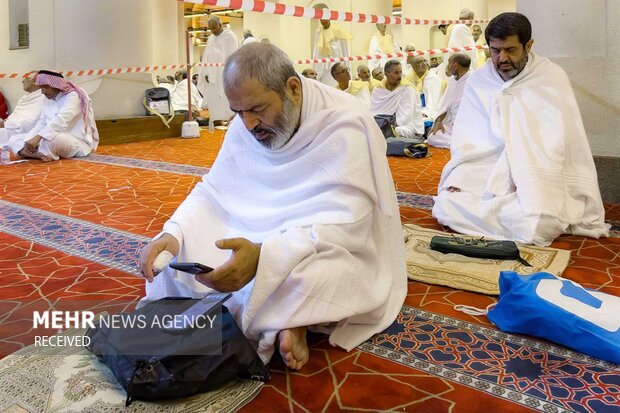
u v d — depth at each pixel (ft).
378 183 6.47
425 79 31.78
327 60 31.01
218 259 6.81
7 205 14.56
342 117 6.35
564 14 14.20
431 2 48.49
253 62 5.92
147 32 30.25
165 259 6.29
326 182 6.30
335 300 6.01
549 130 11.28
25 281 8.99
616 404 5.41
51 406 5.27
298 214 6.44
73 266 9.75
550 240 10.61
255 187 6.94
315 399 5.53
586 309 6.56
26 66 31.01
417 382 5.85
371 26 49.39
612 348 6.13
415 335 6.96
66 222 12.80
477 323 7.28
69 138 22.98
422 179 17.40
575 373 6.00
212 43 35.45
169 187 16.85
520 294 6.93
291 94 6.16
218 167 7.20
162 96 31.17
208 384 5.47
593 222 11.12
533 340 6.79
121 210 13.91
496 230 10.99
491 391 5.68
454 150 12.36
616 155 14.01
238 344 5.67
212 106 35.99
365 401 5.50
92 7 28.12
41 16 29.66
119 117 29.71
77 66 28.55
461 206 11.46
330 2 46.52
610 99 13.87
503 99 11.83
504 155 11.35
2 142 24.75
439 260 9.53
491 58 12.02
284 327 5.79
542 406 5.40
